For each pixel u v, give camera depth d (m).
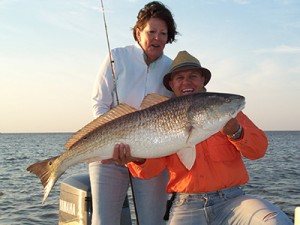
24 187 4.81
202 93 1.17
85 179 1.56
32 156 11.04
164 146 1.15
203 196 1.21
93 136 1.19
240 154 1.26
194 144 1.15
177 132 1.14
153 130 1.15
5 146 18.73
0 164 8.25
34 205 3.60
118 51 1.45
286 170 6.45
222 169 1.20
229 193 1.21
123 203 1.49
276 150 13.45
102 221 1.37
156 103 1.22
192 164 1.16
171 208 1.28
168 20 1.38
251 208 1.12
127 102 1.43
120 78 1.44
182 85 1.34
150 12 1.36
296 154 11.03
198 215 1.21
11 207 3.53
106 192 1.38
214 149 1.21
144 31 1.38
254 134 1.18
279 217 1.07
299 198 3.81
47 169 1.24
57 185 4.68
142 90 1.44
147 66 1.44
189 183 1.21
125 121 1.17
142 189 1.42
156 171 1.28
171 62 1.50
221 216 1.19
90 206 1.48
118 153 1.16
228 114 1.15
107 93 1.43
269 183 4.85
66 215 1.57
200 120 1.14
